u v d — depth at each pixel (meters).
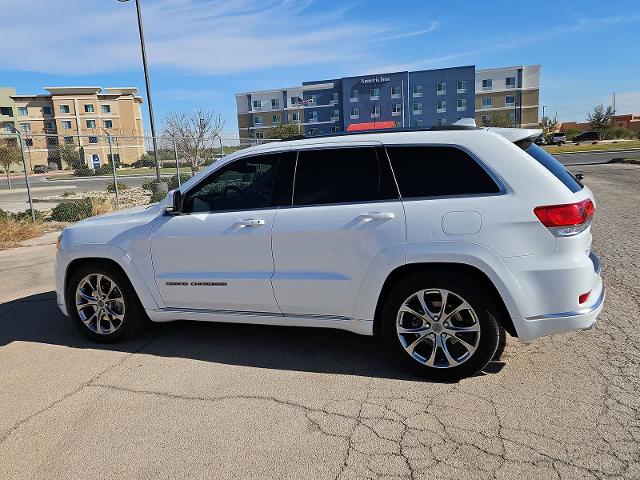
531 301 3.46
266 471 2.78
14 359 4.49
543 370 3.81
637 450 2.80
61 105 89.56
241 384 3.83
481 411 3.28
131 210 5.01
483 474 2.67
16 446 3.13
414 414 3.29
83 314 4.79
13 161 49.16
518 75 95.56
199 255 4.30
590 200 3.67
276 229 4.01
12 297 6.61
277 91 101.00
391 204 3.73
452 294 3.60
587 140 74.00
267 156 4.20
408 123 91.75
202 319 4.46
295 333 4.86
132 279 4.54
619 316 4.80
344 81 93.19
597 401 3.33
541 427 3.07
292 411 3.40
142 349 4.61
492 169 3.57
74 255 4.68
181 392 3.73
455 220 3.55
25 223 12.93
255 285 4.12
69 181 40.09
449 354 3.69
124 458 2.96
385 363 4.09
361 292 3.82
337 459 2.86
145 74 21.23
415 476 2.69
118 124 92.94
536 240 3.43
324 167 4.01
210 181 4.36
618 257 6.96
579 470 2.66
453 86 89.50
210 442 3.08
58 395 3.77
